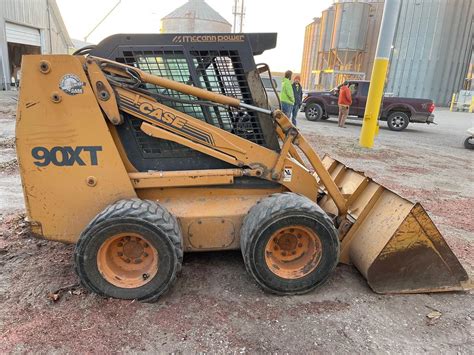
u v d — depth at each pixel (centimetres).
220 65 341
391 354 272
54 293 317
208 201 350
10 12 2125
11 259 370
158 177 336
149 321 291
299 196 336
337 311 315
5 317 288
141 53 330
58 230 332
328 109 1675
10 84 2145
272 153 352
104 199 330
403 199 340
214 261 381
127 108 322
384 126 1716
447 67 3106
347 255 373
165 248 302
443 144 1272
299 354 268
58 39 2869
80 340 269
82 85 307
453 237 487
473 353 277
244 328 290
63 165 319
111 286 308
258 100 351
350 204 397
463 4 2989
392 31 990
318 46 3878
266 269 322
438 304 331
